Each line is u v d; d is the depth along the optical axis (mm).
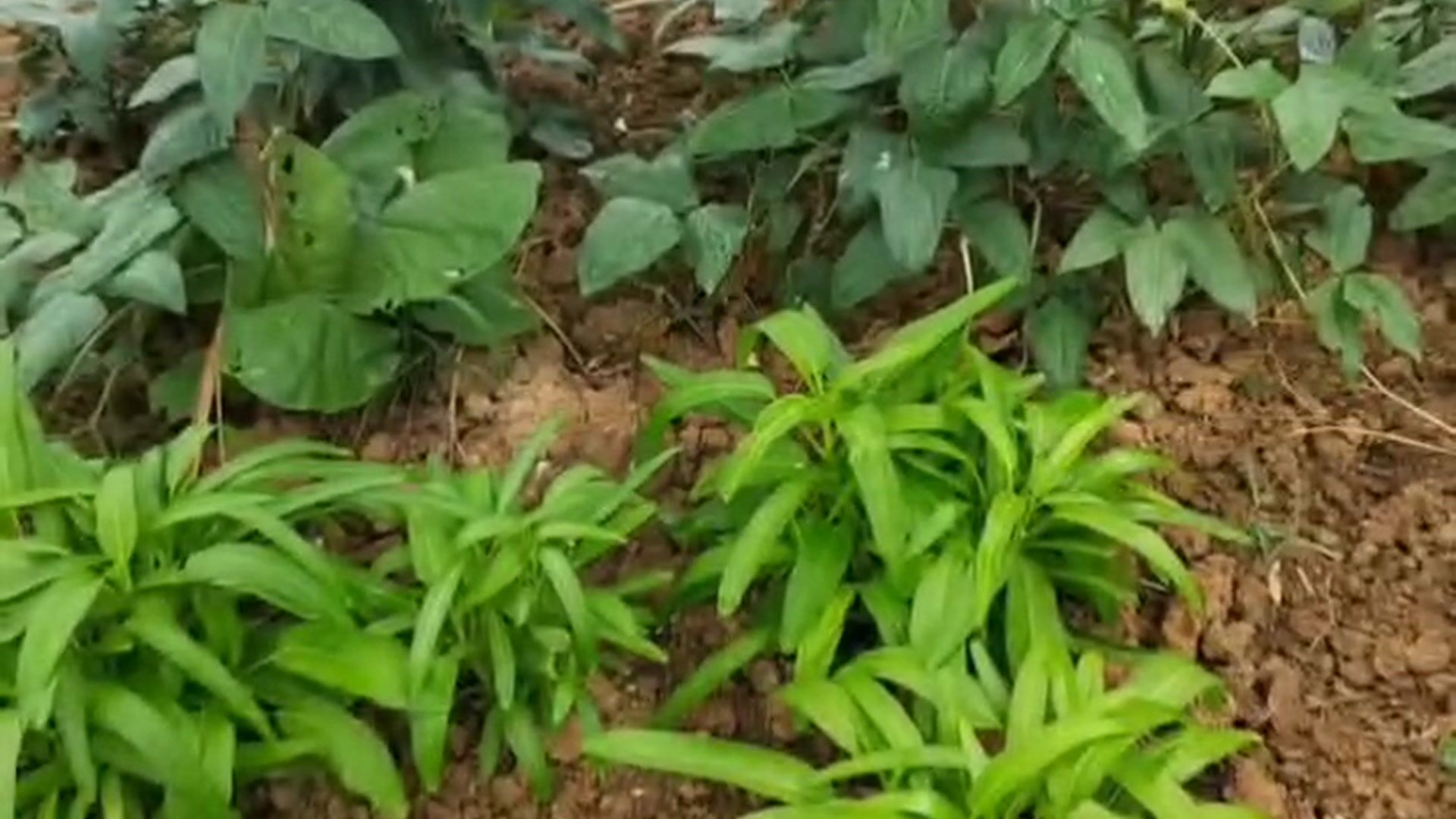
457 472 1542
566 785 1392
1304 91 1455
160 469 1346
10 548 1270
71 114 1800
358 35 1487
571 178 1824
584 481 1382
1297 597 1492
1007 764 1211
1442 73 1564
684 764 1271
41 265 1594
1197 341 1653
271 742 1310
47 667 1207
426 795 1391
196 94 1658
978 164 1550
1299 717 1421
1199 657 1448
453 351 1644
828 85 1600
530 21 1947
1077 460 1400
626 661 1444
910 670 1308
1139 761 1262
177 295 1487
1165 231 1541
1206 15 1673
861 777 1338
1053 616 1362
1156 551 1343
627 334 1696
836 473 1385
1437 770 1386
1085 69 1472
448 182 1566
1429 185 1605
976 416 1360
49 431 1647
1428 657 1442
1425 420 1598
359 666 1303
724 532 1439
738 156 1701
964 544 1357
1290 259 1629
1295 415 1603
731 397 1401
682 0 1921
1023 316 1642
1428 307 1680
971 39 1555
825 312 1666
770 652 1424
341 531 1501
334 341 1566
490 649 1343
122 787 1299
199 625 1342
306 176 1554
